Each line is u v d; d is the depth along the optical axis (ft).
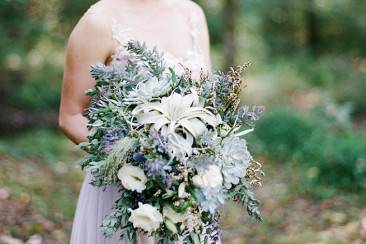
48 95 40.50
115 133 6.49
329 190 20.94
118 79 6.83
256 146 28.78
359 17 64.18
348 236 16.44
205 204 6.33
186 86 6.89
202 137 6.46
